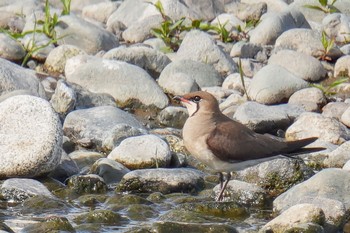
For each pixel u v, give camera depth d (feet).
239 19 68.49
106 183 42.04
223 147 38.42
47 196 39.11
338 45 63.87
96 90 54.34
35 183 40.16
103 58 56.85
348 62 57.88
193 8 69.05
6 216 37.58
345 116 49.98
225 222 37.40
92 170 43.01
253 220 37.81
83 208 38.88
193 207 38.50
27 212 38.09
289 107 51.44
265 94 53.52
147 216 37.83
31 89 51.85
